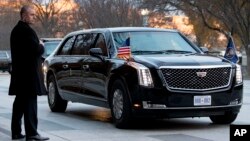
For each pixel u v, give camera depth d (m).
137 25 53.09
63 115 13.21
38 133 9.53
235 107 10.54
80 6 59.25
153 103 9.90
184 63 10.12
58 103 13.73
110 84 10.91
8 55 46.75
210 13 43.06
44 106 15.53
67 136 9.72
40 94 8.80
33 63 8.73
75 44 13.05
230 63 10.62
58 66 13.49
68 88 12.95
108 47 11.35
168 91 9.90
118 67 10.49
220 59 10.74
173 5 44.88
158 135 9.78
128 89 10.14
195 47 11.95
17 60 8.73
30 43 8.64
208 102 10.12
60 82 13.38
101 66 11.23
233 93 10.45
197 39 52.44
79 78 12.31
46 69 14.20
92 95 11.76
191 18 48.62
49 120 12.17
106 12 55.12
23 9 8.73
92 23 55.81
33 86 8.73
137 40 11.51
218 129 10.56
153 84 9.91
